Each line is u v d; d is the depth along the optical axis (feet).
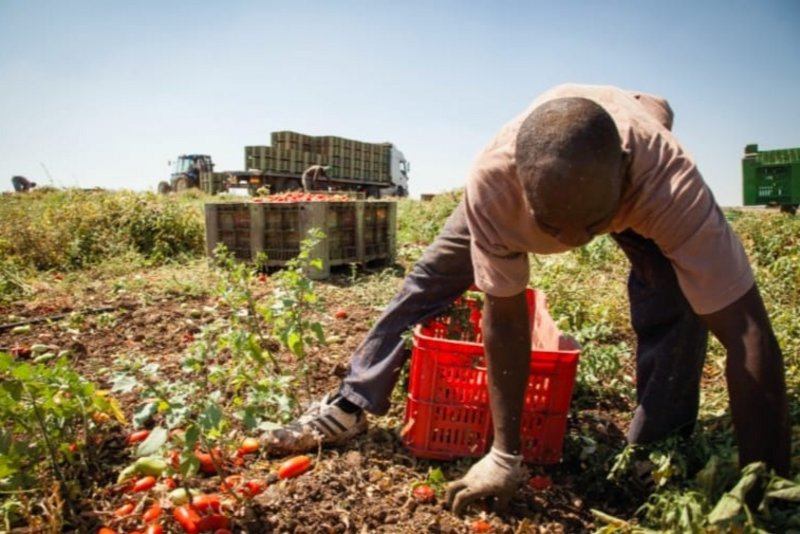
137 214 32.50
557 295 17.78
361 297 21.03
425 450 9.70
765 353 6.43
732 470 7.47
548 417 9.36
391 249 28.32
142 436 9.96
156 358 14.55
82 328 17.33
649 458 8.74
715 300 6.50
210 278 23.52
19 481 8.23
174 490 8.36
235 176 81.30
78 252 29.01
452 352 9.27
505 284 7.52
